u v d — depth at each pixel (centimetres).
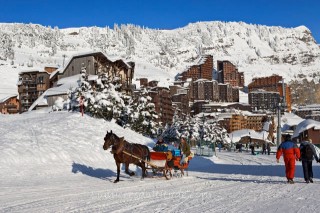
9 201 998
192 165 3153
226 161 3738
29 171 1688
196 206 911
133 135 3500
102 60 8525
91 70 8256
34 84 10769
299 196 1066
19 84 10919
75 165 1970
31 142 2183
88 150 2339
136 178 1703
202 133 8850
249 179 1631
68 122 3145
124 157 1562
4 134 2406
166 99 13950
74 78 8281
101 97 4203
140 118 4934
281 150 1455
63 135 2586
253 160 3694
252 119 18900
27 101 10806
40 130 2681
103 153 2395
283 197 1051
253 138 12562
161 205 930
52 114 4128
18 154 1883
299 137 8725
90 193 1161
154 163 1636
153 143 3544
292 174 1429
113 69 8662
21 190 1215
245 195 1105
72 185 1375
